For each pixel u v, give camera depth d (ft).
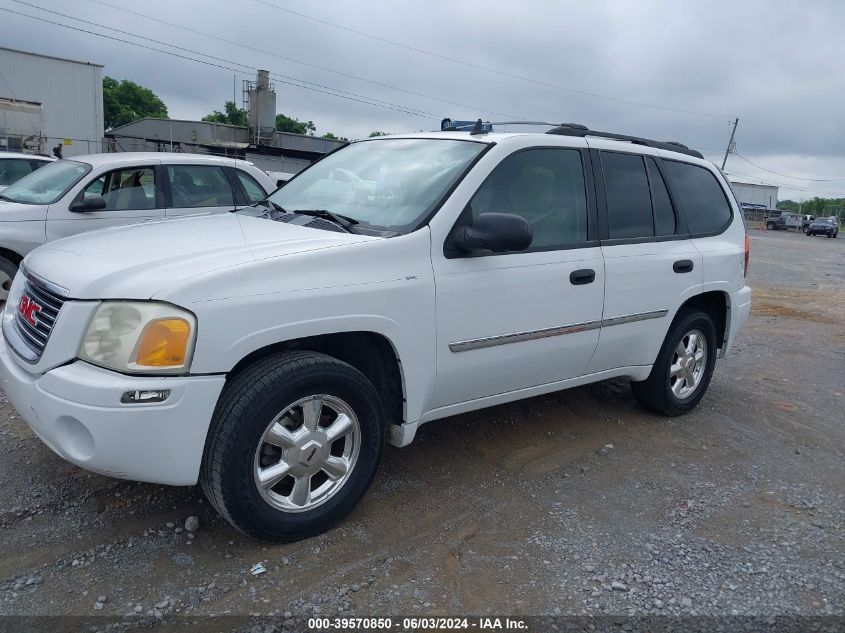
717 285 17.01
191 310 9.01
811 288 47.78
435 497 12.26
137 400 8.84
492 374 12.60
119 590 9.21
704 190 17.42
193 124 107.65
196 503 11.46
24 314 10.46
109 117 216.33
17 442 13.35
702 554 10.94
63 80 96.78
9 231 21.85
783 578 10.37
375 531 11.02
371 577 9.80
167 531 10.62
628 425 16.52
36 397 9.37
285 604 9.12
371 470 11.10
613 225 14.57
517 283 12.44
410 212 11.82
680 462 14.58
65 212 22.84
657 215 15.72
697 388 17.60
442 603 9.34
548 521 11.71
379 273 10.75
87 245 10.94
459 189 11.94
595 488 13.07
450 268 11.61
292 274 9.91
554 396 17.92
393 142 14.51
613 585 9.93
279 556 10.16
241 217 13.05
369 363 11.62
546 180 13.46
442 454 14.03
